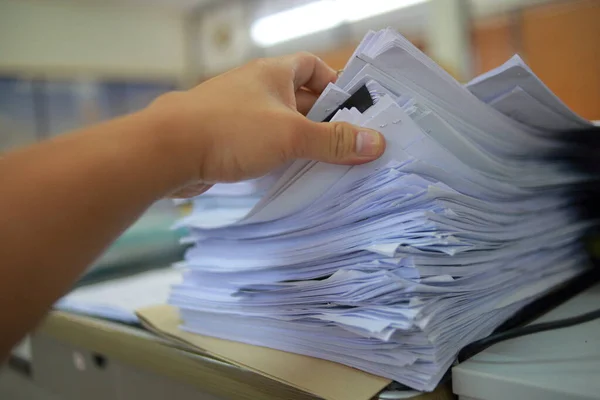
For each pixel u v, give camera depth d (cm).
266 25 327
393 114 36
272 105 40
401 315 35
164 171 36
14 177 32
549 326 42
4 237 30
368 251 39
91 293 80
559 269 56
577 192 62
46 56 324
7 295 30
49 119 313
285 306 44
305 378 39
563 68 160
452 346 38
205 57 394
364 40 40
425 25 221
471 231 40
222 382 45
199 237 54
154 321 58
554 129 53
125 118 38
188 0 363
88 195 33
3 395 92
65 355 72
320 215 43
